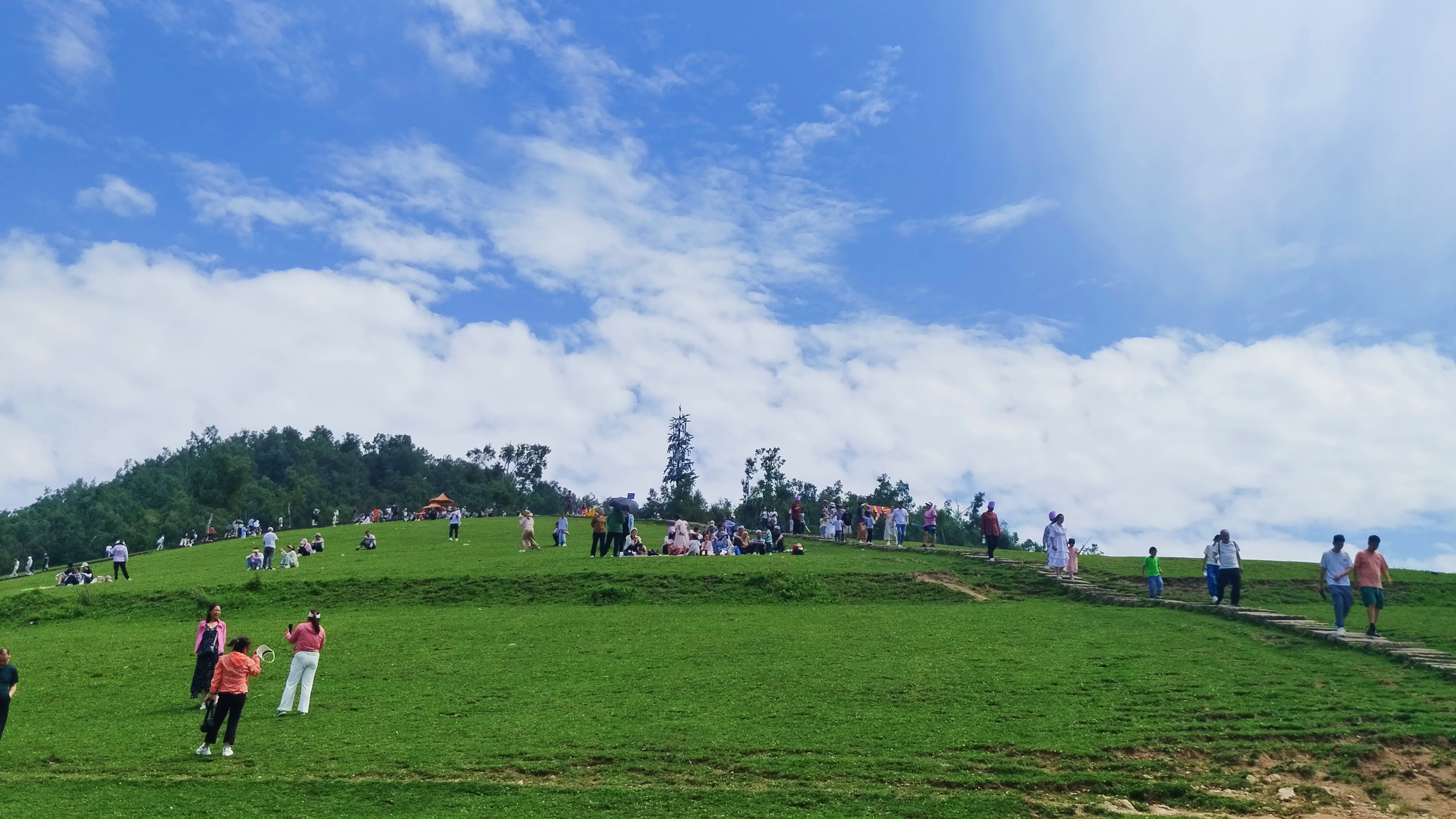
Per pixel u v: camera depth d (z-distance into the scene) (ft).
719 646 95.30
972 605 119.34
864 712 70.13
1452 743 61.77
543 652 94.99
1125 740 62.85
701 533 186.29
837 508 200.44
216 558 203.41
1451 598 127.13
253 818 52.54
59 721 75.10
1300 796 56.08
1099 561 149.38
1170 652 86.53
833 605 121.08
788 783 57.21
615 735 65.98
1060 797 55.52
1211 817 53.42
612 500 163.53
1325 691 72.49
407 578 136.67
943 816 52.26
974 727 66.03
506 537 225.97
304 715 74.28
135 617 129.39
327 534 250.98
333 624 115.24
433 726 69.62
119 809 53.78
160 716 75.82
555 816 52.49
